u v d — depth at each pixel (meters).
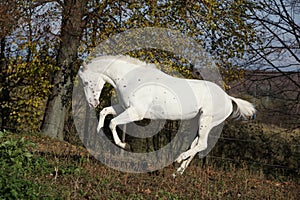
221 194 7.85
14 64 13.47
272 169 11.88
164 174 8.85
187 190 7.81
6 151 7.42
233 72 13.09
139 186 7.57
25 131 14.11
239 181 9.40
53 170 7.60
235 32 13.11
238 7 13.00
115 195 6.69
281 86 12.74
